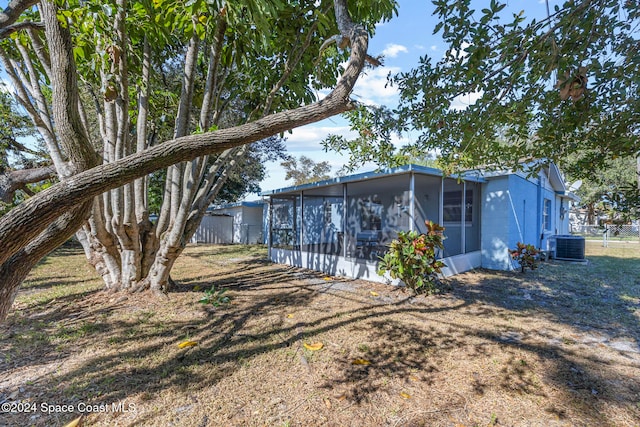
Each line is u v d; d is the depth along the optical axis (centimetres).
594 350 321
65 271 727
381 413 222
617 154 195
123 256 512
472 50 189
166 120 643
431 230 550
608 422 213
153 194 1127
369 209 817
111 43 291
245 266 868
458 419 216
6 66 363
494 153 263
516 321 405
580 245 895
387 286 601
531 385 257
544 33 165
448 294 540
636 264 852
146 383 258
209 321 401
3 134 580
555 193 1255
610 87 170
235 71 521
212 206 1834
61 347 322
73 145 128
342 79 155
